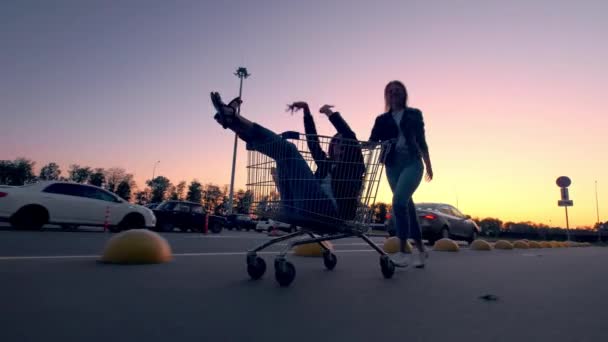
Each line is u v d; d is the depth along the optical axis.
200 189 89.94
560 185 16.70
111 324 1.76
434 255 6.59
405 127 4.12
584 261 5.87
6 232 9.29
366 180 3.50
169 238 9.73
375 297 2.57
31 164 86.25
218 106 3.18
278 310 2.13
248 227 30.64
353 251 6.94
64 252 4.99
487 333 1.77
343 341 1.60
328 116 3.47
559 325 1.94
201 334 1.65
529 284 3.31
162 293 2.51
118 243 4.04
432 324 1.91
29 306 2.06
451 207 13.28
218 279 3.16
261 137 3.38
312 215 3.21
